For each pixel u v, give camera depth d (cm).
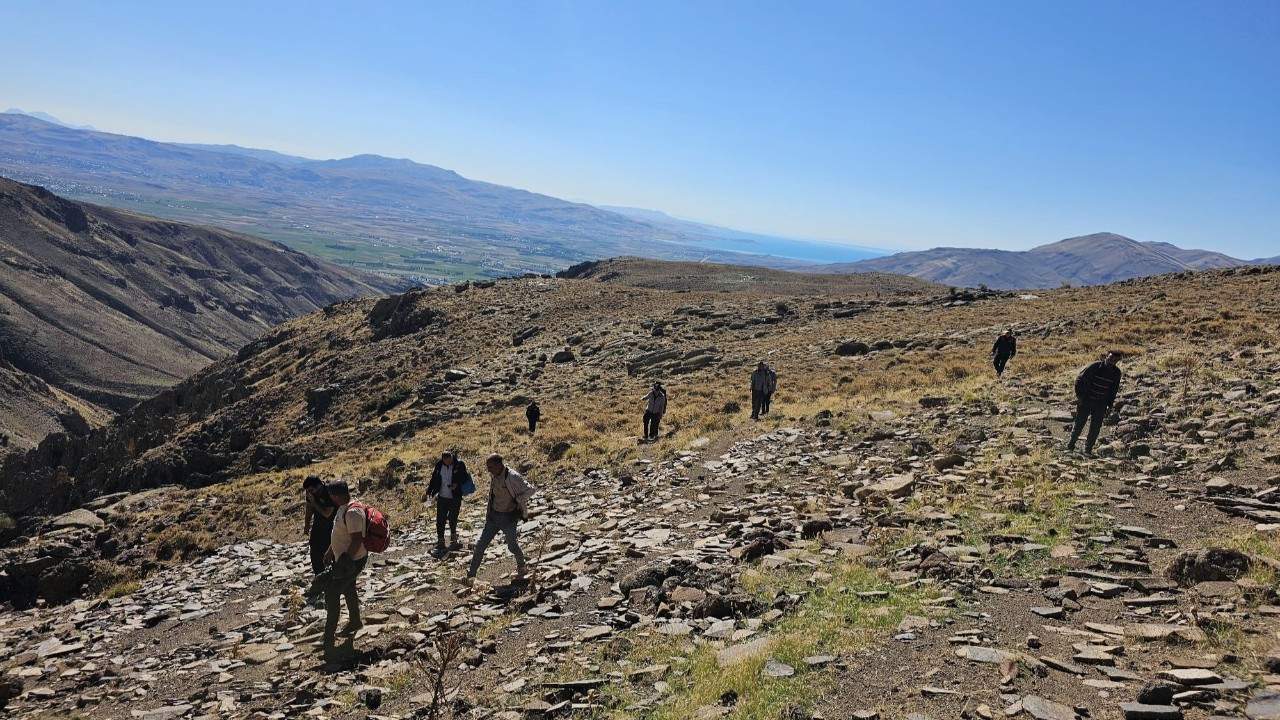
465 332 6353
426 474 2631
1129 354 2534
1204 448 1298
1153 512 1036
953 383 2567
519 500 1184
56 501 4600
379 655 957
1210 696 541
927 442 1669
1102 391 1389
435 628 1017
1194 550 831
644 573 1041
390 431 3894
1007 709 550
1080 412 1424
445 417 3944
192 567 2050
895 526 1127
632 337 5172
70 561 2361
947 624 735
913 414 2058
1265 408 1419
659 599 961
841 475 1552
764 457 1891
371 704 791
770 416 2497
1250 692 537
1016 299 4916
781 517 1283
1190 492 1093
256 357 8219
